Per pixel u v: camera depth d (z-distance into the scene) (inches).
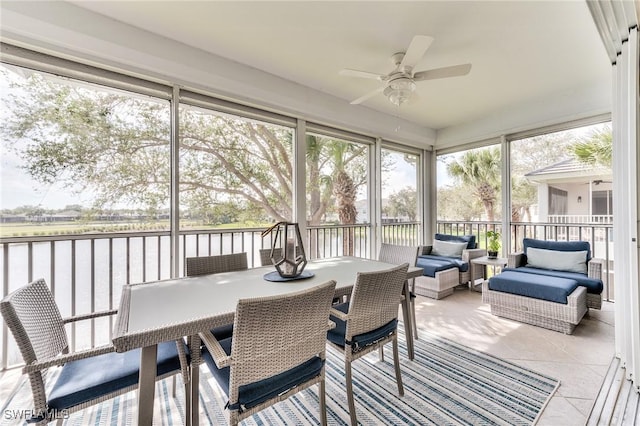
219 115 125.1
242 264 93.2
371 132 170.7
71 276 97.7
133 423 62.2
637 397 67.5
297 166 141.3
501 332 106.7
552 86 136.6
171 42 99.6
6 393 74.1
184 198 126.9
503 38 97.8
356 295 61.6
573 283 109.8
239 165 143.3
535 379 76.6
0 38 76.9
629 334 75.9
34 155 89.4
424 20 89.0
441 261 158.1
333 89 141.1
